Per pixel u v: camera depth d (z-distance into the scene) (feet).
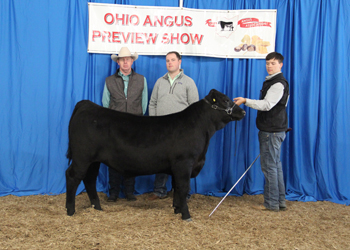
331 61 12.79
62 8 12.18
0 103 12.05
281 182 11.27
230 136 13.06
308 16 12.65
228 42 12.92
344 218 10.50
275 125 10.70
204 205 11.66
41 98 12.28
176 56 11.28
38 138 12.36
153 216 10.00
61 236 8.15
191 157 9.48
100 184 12.93
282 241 8.42
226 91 13.28
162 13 12.60
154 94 12.04
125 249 7.55
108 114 9.55
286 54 13.00
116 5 12.39
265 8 12.85
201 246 7.90
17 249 7.38
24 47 12.09
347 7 12.61
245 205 11.78
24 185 12.29
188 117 9.71
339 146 12.78
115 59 12.03
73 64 12.44
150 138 9.28
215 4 12.93
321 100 12.69
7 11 11.93
